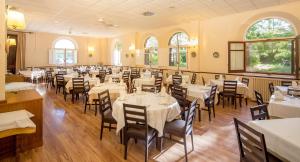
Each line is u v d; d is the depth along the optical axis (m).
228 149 3.38
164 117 3.18
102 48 15.27
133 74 9.65
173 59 10.34
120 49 14.03
